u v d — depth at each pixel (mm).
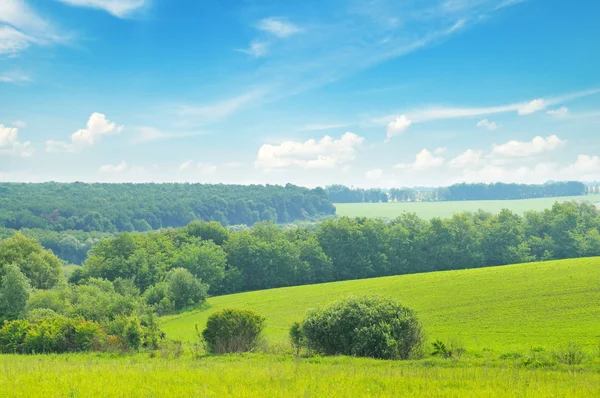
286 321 61281
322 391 12328
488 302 60125
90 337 33031
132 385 12961
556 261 89500
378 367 19469
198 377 14797
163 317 70875
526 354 25562
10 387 12312
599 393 12641
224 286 105750
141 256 99438
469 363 22719
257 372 16281
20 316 53375
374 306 28375
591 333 42594
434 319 54250
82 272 96625
